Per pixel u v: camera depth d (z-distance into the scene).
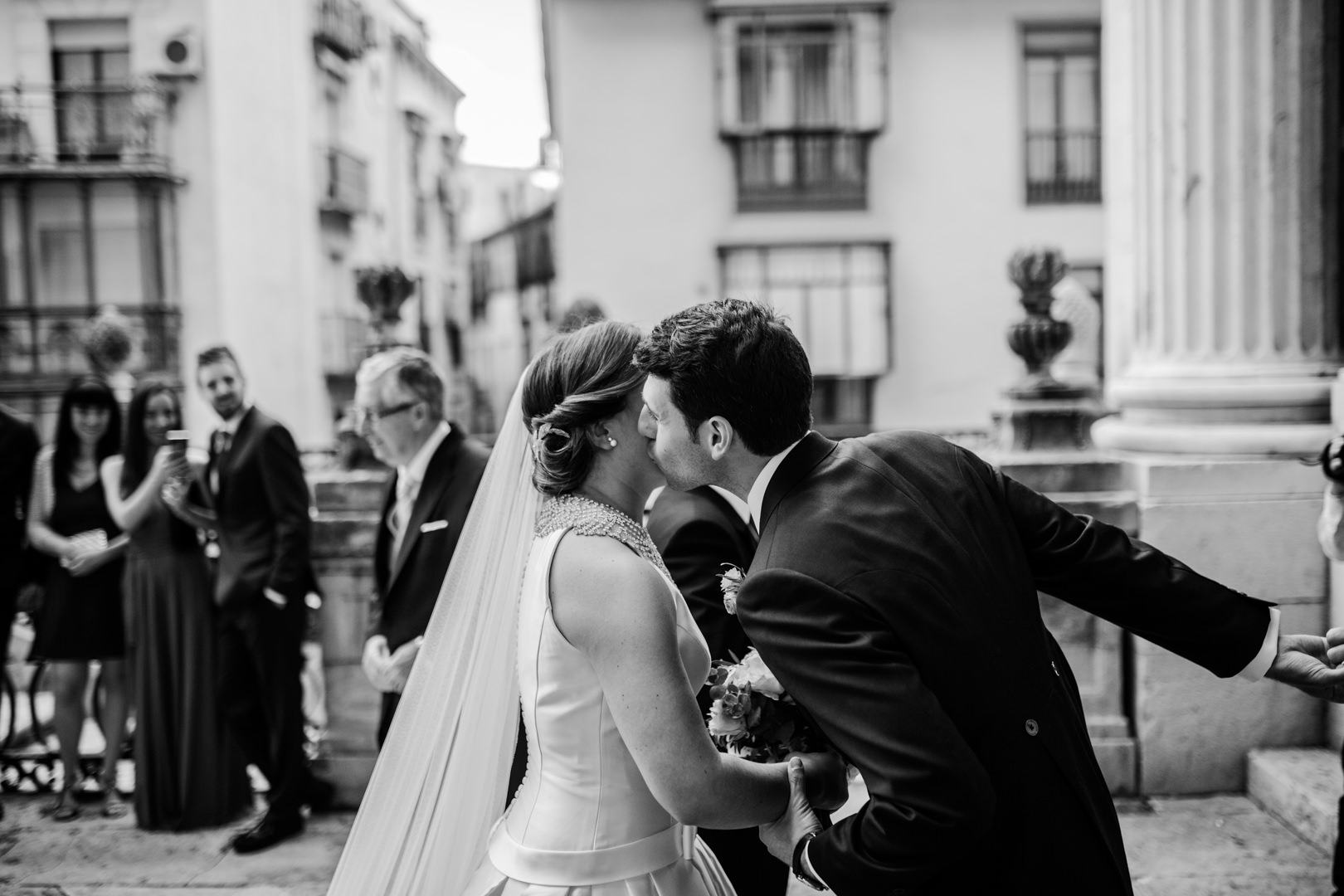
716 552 2.50
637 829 1.75
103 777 4.70
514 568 2.09
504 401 29.17
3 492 4.55
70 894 3.72
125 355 7.05
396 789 2.12
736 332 1.70
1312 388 4.16
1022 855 1.57
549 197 33.31
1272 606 1.84
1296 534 4.02
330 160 18.19
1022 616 1.69
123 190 15.91
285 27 16.45
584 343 1.87
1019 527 1.82
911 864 1.42
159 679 4.31
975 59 16.44
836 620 1.54
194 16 15.79
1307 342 4.27
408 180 23.70
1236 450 4.13
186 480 4.23
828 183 16.50
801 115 16.38
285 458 4.12
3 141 15.62
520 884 1.75
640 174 16.41
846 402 16.83
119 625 4.58
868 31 16.28
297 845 4.11
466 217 30.08
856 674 1.49
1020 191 16.55
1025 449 4.42
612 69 16.27
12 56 15.77
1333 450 2.45
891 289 16.61
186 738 4.30
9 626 4.69
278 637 4.12
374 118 21.33
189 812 4.31
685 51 16.28
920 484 1.73
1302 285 4.25
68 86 15.77
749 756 1.79
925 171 16.58
